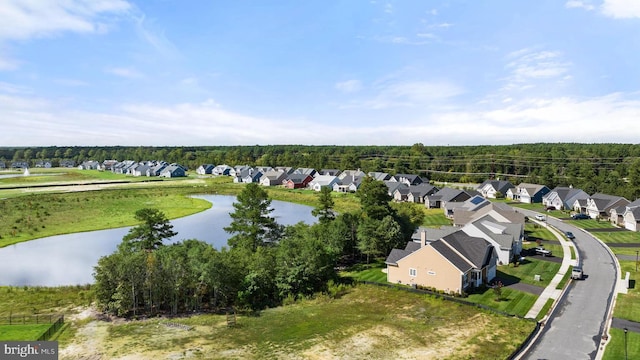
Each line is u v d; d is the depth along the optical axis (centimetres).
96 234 7731
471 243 5197
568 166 15500
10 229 7944
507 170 17600
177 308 4400
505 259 5797
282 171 17462
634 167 11088
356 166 18812
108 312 4262
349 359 3170
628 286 4759
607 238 7288
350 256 6500
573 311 4078
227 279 4422
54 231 7881
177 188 14612
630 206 8238
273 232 6334
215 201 12219
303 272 4775
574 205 10225
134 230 5503
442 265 4722
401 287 4853
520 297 4500
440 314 4081
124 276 4231
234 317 4062
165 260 4431
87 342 3528
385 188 7025
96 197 11944
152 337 3628
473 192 11338
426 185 12156
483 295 4591
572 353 3216
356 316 4078
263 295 4656
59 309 4338
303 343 3469
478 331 3647
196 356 3244
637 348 3241
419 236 6109
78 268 5753
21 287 4922
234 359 3186
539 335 3566
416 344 3422
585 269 5497
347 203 11081
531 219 9206
